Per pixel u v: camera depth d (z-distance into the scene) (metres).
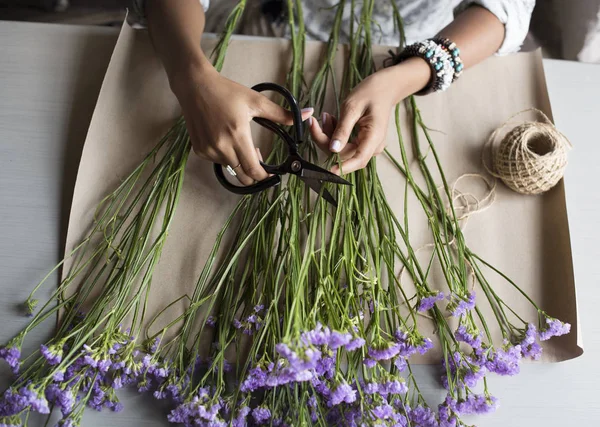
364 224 0.78
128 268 0.75
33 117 0.87
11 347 0.68
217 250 0.79
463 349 0.80
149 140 0.85
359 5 1.03
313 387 0.71
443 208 0.82
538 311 0.78
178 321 0.77
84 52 0.92
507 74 0.93
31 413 0.74
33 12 1.49
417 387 0.75
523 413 0.79
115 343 0.69
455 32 0.90
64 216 0.83
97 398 0.72
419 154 0.87
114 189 0.82
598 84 0.96
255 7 1.17
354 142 0.80
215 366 0.74
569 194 0.89
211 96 0.75
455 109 0.91
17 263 0.80
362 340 0.62
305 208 0.81
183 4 0.86
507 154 0.84
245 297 0.77
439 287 0.82
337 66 0.93
